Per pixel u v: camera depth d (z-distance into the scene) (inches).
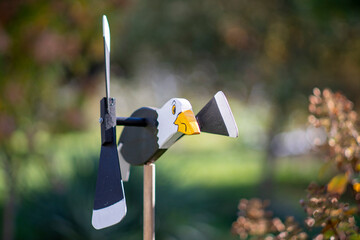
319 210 53.4
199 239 170.2
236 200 254.1
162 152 51.9
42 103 159.9
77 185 158.4
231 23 230.7
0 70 140.2
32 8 136.0
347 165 60.1
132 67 267.4
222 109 47.8
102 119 50.5
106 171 49.4
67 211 150.1
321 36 225.9
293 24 230.8
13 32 138.5
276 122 255.8
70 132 173.5
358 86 236.7
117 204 46.9
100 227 47.9
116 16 155.1
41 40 134.2
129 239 148.4
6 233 153.4
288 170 355.3
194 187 188.4
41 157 169.0
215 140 559.8
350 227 52.6
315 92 63.1
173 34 232.8
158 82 286.0
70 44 141.4
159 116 51.3
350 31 224.1
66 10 140.7
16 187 161.0
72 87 168.6
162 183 173.0
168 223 164.2
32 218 155.4
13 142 158.1
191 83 251.6
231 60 239.0
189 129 46.2
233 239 186.9
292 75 233.0
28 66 145.6
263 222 70.2
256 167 404.2
